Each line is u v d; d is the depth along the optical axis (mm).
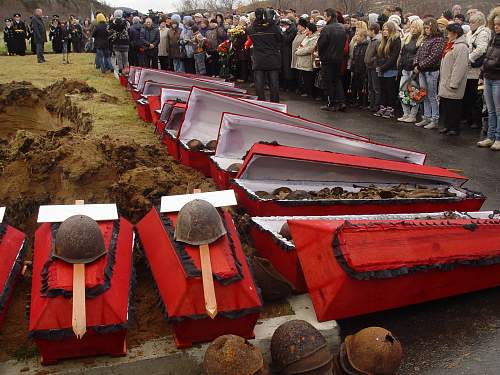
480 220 4293
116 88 13750
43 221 3689
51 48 29844
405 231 3805
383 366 3115
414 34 10680
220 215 3920
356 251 3557
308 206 4895
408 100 10859
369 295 3703
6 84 11867
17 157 5918
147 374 3322
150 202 5160
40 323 3041
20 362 3273
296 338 3139
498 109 8688
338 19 13602
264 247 4445
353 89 13023
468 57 9398
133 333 3574
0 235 3836
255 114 7062
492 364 3619
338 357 3311
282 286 3908
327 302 3646
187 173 6512
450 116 9797
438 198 5379
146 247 3895
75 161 5551
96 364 3275
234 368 2865
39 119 11766
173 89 8828
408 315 4129
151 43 17219
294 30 14672
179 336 3404
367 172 5855
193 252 3422
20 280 4008
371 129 10453
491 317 4129
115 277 3354
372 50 11688
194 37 16797
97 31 16688
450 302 4316
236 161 6188
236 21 19344
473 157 8469
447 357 3680
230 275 3330
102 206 3965
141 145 7355
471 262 3965
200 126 7094
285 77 15117
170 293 3367
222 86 10711
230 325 3432
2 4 54562
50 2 60250
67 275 3150
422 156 6480
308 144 6469
